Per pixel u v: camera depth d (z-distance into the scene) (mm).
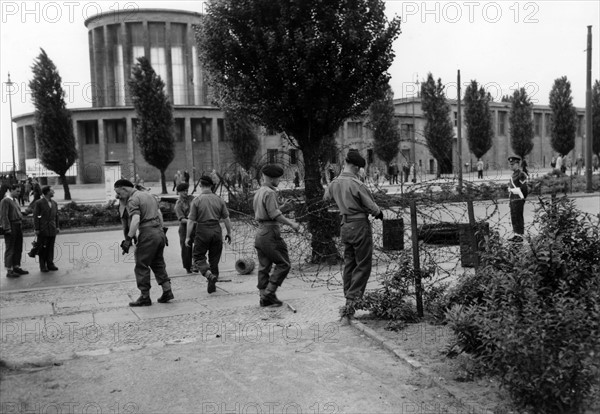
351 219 6578
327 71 10430
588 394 3891
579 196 26031
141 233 8133
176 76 61250
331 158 12391
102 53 61562
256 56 10477
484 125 48812
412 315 6398
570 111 44688
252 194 14117
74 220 20922
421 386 4570
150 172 57531
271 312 7367
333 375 4863
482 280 5441
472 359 4578
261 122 11383
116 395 4477
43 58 36281
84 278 11078
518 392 3953
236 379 4801
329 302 7695
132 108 56312
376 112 38500
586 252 4965
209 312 7527
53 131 36469
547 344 3754
